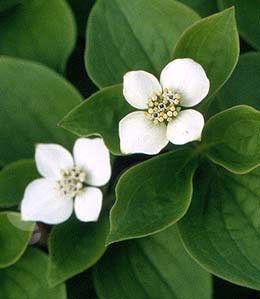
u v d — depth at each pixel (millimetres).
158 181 229
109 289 244
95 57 253
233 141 232
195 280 240
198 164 240
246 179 237
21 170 251
